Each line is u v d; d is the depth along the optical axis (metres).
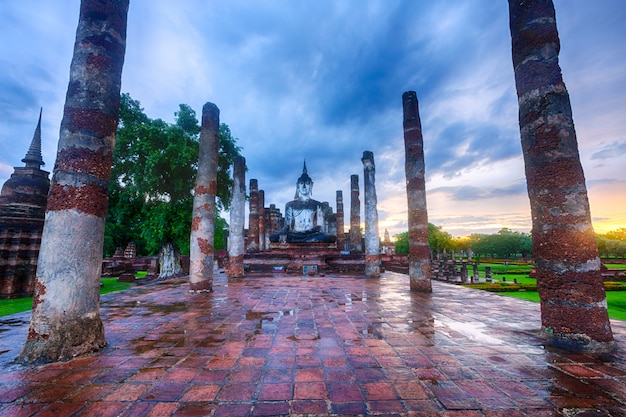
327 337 4.89
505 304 7.77
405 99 11.53
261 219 28.39
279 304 7.82
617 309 9.92
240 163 16.77
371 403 2.86
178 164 15.33
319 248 24.25
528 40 5.33
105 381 3.35
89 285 4.45
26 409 2.79
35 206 13.09
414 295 9.38
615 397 2.98
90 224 4.57
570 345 4.40
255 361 3.89
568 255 4.63
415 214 10.75
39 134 14.52
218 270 22.02
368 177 16.89
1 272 11.87
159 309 7.22
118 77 5.19
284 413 2.70
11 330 5.50
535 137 5.16
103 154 4.85
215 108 11.40
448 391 3.09
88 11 4.99
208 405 2.84
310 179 27.83
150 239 16.12
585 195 4.79
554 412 2.72
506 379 3.37
